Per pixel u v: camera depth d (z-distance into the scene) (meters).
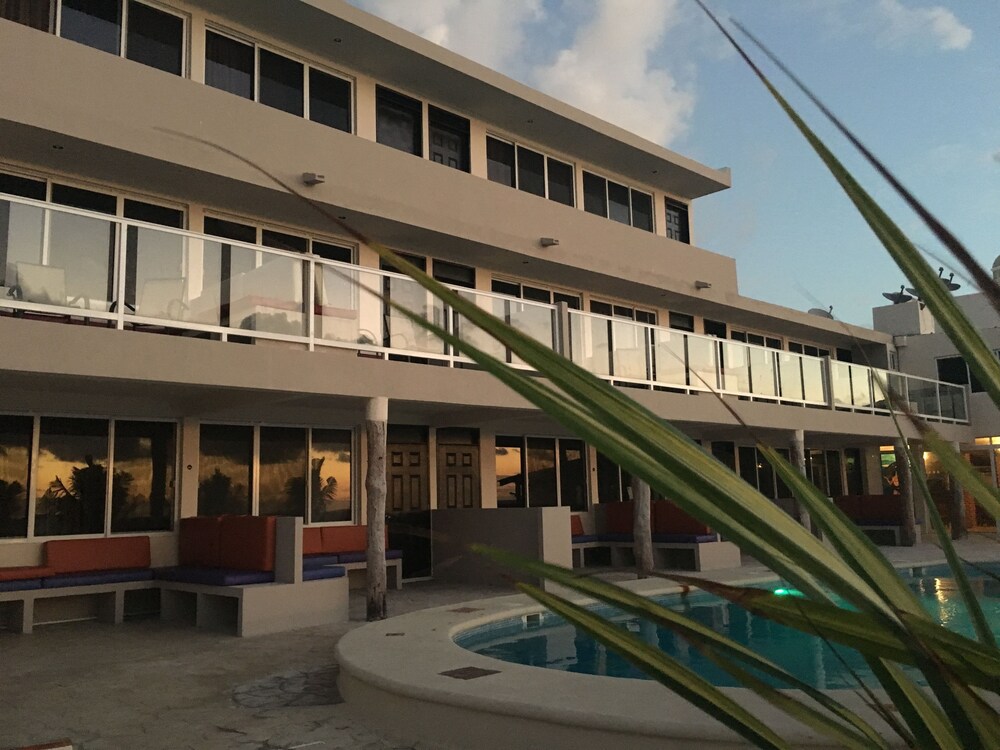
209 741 4.68
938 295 0.70
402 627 6.95
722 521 0.65
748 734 0.76
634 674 6.30
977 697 0.61
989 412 19.28
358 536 11.23
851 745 0.74
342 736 4.76
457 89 12.78
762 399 13.84
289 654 7.12
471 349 0.69
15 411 8.96
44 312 6.88
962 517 15.22
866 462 21.33
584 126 14.13
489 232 11.99
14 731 4.92
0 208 6.72
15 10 9.02
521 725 4.32
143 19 9.94
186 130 9.61
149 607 9.59
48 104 8.05
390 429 12.20
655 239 15.94
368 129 11.91
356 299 8.95
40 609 8.84
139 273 7.42
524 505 14.12
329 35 11.16
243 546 8.88
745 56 0.67
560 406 0.68
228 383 7.77
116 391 8.72
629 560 13.83
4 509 8.84
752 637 7.64
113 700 5.62
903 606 0.72
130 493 9.70
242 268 8.09
